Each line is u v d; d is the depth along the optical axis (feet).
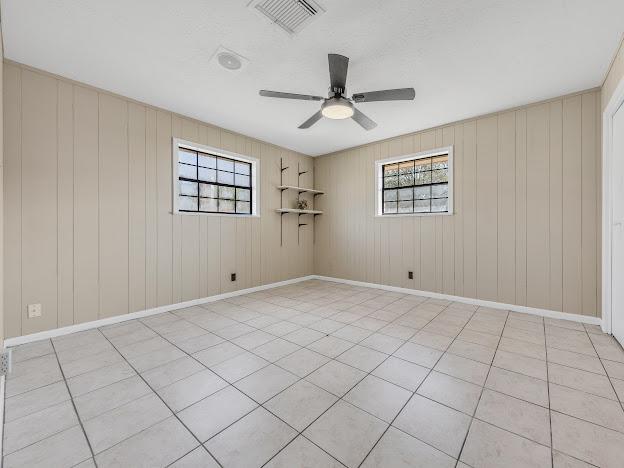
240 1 6.04
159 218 11.11
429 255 13.46
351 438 4.59
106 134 9.75
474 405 5.39
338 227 17.11
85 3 6.06
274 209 15.84
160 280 11.15
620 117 7.89
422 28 6.81
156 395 5.74
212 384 6.14
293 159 17.01
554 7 6.16
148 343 8.23
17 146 8.11
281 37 7.14
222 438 4.60
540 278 10.68
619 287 8.03
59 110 8.81
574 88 9.68
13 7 6.11
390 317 10.52
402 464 4.09
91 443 4.50
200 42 7.32
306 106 11.01
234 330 9.25
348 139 14.96
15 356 7.40
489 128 11.68
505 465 4.06
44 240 8.56
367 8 6.19
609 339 8.39
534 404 5.40
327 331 9.14
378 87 9.53
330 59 7.02
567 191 10.14
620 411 5.18
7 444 4.47
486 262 11.84
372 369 6.73
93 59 8.03
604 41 7.23
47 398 5.64
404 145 14.20
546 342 8.21
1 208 5.49
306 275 17.88
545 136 10.51
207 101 10.57
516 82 9.27
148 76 8.90
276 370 6.70
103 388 5.98
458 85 9.45
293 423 4.94
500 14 6.37
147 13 6.35
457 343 8.18
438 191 13.58
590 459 4.14
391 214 14.83
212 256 12.93
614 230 8.45
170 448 4.41
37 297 8.43
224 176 13.82
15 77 8.06
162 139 11.17
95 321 9.50
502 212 11.43
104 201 9.72
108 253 9.81
